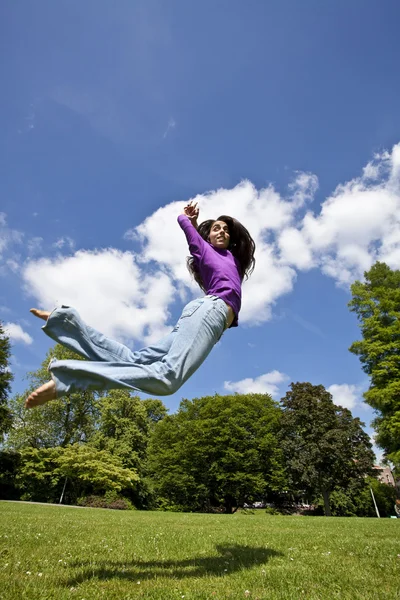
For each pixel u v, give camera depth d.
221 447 33.78
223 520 11.12
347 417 32.59
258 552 4.34
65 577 2.84
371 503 39.47
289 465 30.84
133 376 2.51
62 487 30.52
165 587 2.60
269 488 33.31
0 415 29.81
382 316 25.72
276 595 2.44
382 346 24.38
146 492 34.03
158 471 36.00
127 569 3.21
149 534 6.12
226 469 33.62
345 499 37.53
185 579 2.88
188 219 3.69
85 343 2.67
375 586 2.68
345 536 6.21
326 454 29.45
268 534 6.49
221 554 4.22
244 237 3.88
